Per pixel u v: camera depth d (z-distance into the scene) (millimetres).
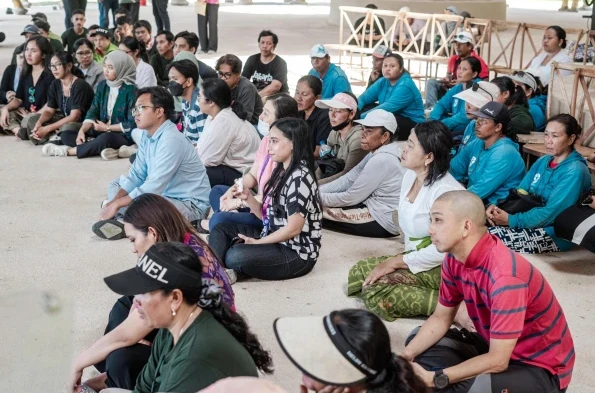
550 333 2928
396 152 5230
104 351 3062
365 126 5230
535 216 4957
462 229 2926
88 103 7586
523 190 5043
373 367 2039
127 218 3133
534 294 2883
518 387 2902
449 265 3080
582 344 3898
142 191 5105
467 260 2953
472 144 5484
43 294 2297
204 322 2496
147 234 3104
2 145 7781
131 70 7316
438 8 15719
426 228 4098
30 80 8039
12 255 4914
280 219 4488
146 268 2455
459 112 6973
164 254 2465
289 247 4512
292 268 4535
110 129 7309
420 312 4094
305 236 4520
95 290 4430
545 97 6953
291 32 16672
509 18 18719
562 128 4840
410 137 4094
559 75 6527
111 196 5570
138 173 5316
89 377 3518
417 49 10953
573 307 4320
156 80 8203
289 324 2105
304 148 4379
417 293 4082
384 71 7520
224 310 2557
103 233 5172
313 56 7918
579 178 4840
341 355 2025
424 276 4125
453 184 4090
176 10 20688
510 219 5031
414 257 4113
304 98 6480
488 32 9984
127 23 10891
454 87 7496
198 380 2373
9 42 14469
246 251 4453
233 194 4891
